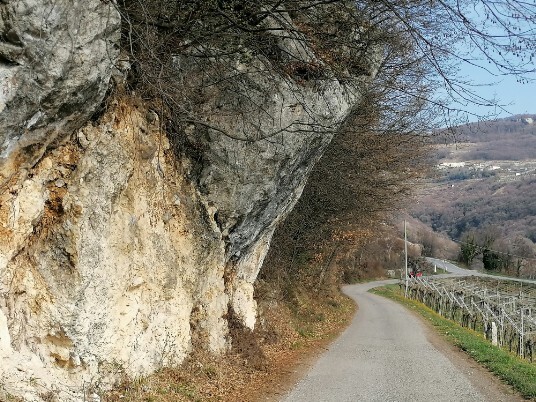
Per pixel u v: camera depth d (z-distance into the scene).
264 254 14.85
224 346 11.66
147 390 7.85
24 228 6.09
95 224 7.10
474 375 11.88
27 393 5.64
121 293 7.78
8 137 5.39
